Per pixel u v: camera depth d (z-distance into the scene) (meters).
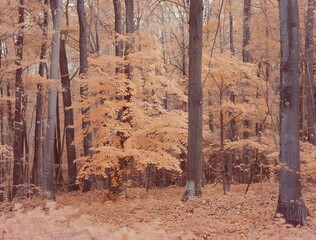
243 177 24.22
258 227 9.23
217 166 25.91
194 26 13.69
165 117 15.68
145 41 16.28
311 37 18.28
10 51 18.61
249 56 21.77
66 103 22.38
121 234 5.79
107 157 15.24
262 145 16.58
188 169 13.74
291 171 9.64
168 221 10.62
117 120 15.85
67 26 22.95
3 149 14.97
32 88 17.98
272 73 21.44
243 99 20.42
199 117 13.74
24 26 15.19
